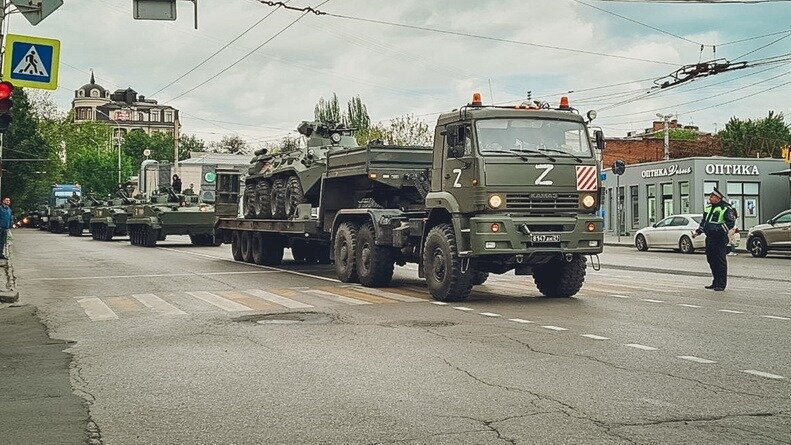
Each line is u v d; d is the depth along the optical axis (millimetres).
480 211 12625
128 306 13133
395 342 9148
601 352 8398
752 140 70625
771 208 46969
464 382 7004
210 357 8414
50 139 90812
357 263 16375
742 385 6777
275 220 21078
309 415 5969
